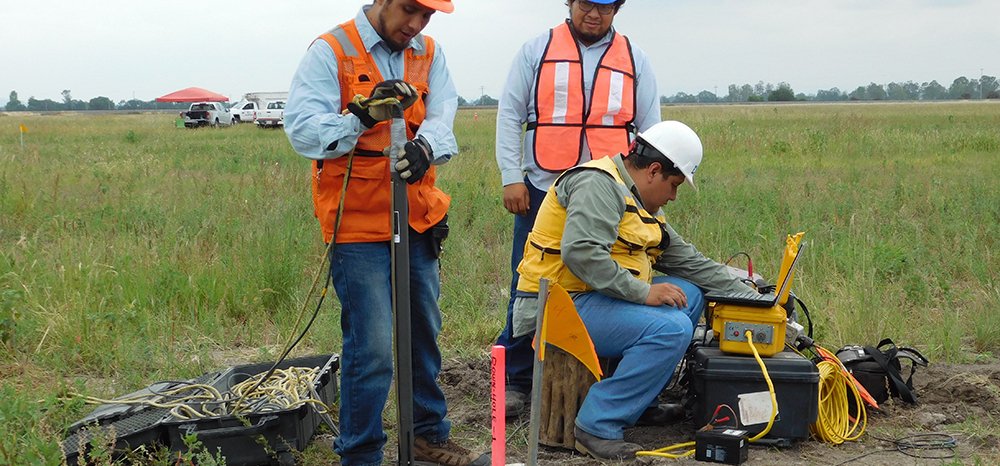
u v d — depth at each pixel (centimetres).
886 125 3141
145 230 893
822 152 1909
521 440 446
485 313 655
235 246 771
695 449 412
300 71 345
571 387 431
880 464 409
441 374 535
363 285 355
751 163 1712
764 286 475
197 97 8181
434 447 403
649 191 433
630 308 421
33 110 18862
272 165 1638
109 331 582
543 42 496
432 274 378
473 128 3462
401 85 327
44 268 692
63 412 417
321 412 430
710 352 436
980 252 797
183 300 653
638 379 417
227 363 566
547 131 489
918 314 635
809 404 421
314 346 597
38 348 547
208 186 1278
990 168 1547
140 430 378
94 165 1631
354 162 348
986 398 486
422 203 364
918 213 1038
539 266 439
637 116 504
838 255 744
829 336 577
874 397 479
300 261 740
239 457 385
